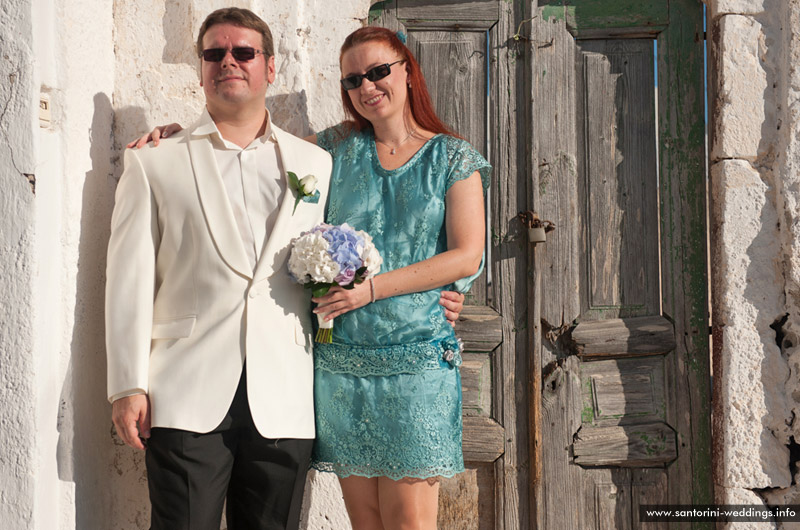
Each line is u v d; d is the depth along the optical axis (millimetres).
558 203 2975
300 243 2133
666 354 2947
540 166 2977
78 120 2479
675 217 2953
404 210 2318
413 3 3012
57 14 2381
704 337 2920
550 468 2918
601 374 2957
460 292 2393
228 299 2160
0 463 2219
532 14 2979
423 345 2250
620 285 2973
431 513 2295
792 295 2711
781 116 2754
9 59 2289
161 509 2105
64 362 2355
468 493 2965
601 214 2982
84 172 2508
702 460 2889
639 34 2988
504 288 2973
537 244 2943
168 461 2090
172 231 2209
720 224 2787
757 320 2734
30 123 2270
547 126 2980
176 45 2777
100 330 2586
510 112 2996
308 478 2723
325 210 2447
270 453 2150
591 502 2918
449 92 3025
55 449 2301
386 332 2248
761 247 2754
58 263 2348
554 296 2963
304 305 2295
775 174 2758
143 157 2279
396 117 2414
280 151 2344
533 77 2971
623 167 2984
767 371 2725
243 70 2270
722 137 2787
